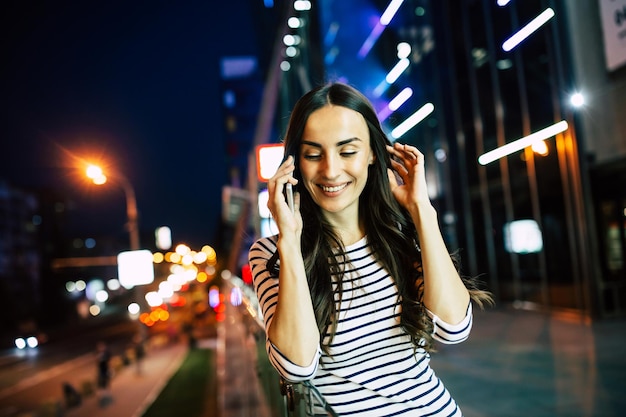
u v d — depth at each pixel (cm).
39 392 2595
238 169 7188
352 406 153
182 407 1955
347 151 152
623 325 1101
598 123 1170
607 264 1201
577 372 763
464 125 1706
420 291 159
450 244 1867
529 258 1448
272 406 332
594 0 1133
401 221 163
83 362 3534
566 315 1286
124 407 2069
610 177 1190
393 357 154
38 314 6241
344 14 2011
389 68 1741
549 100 1276
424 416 154
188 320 5572
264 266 163
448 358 944
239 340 805
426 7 1800
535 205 1398
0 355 4284
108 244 9662
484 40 1525
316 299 152
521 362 862
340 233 162
